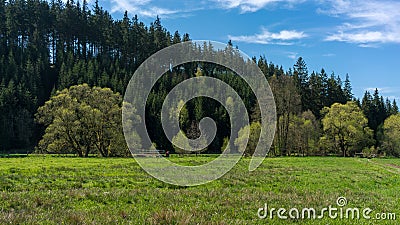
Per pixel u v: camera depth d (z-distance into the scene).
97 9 157.25
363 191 23.27
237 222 12.66
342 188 24.44
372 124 124.56
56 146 63.94
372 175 35.28
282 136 74.56
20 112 97.06
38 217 12.65
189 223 11.99
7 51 127.00
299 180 28.14
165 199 17.39
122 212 13.62
